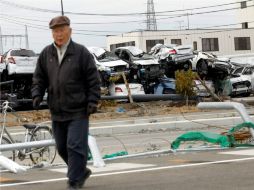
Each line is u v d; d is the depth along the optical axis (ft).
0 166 33.53
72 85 23.52
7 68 97.81
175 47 122.01
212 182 26.02
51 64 23.79
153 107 96.89
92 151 32.96
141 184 26.18
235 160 32.53
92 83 23.66
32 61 98.53
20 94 99.91
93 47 115.34
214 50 284.82
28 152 39.17
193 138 39.55
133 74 111.65
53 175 30.53
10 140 39.04
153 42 277.23
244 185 25.08
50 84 23.85
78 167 23.72
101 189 25.13
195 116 80.23
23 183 27.94
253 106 100.22
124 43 288.51
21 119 66.23
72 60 23.54
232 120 72.95
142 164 32.94
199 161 32.81
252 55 188.75
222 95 116.47
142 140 57.72
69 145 23.52
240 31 288.51
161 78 113.80
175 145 39.93
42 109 96.99
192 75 103.60
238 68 131.54
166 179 27.32
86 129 23.86
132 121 76.07
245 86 127.24
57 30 23.41
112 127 67.82
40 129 40.83
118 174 29.48
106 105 97.04
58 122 23.99
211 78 122.31
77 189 23.97
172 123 70.23
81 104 23.70
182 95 103.19
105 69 106.32
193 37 281.54
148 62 112.47
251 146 39.22
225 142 39.06
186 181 26.53
